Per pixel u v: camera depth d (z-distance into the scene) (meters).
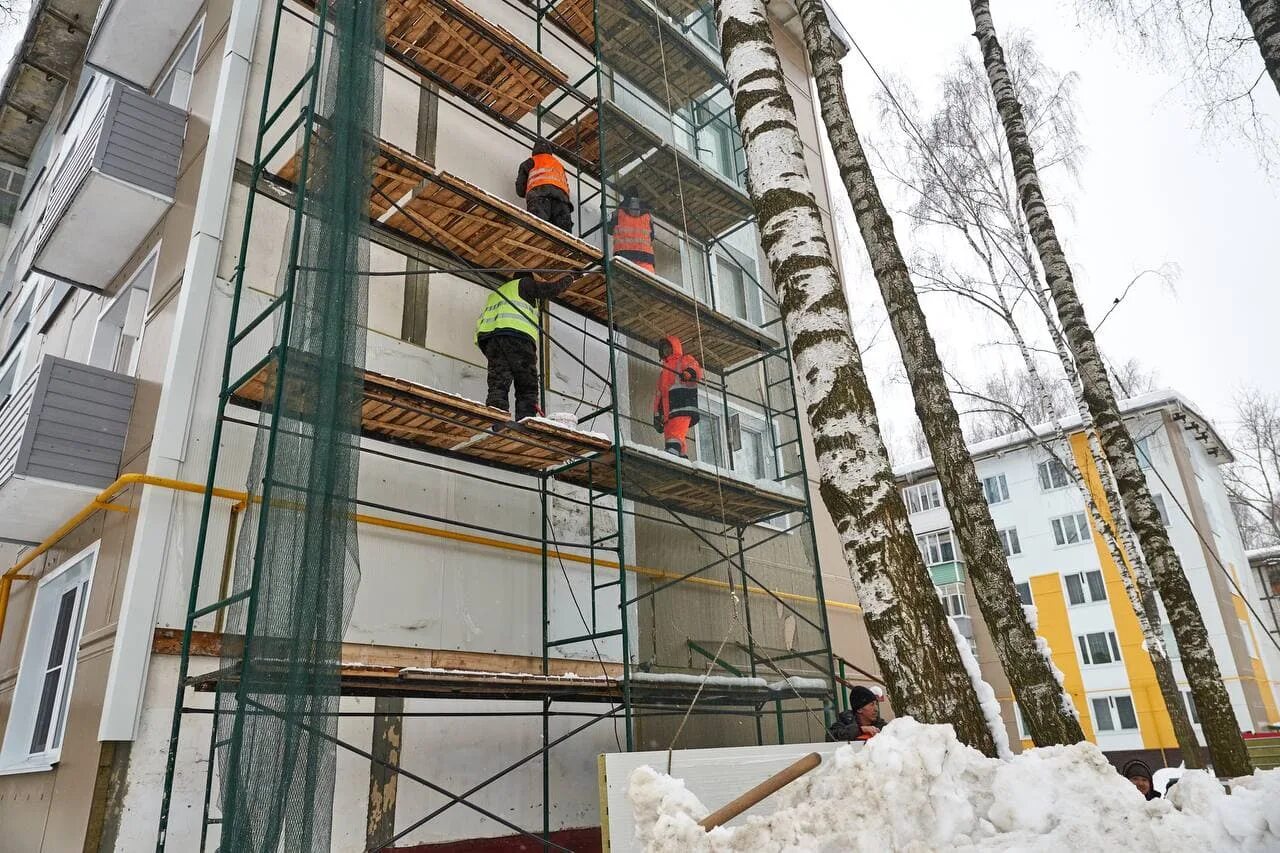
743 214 10.63
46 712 6.66
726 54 5.43
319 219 5.41
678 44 10.53
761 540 9.55
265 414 5.27
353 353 5.02
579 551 8.16
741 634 8.91
